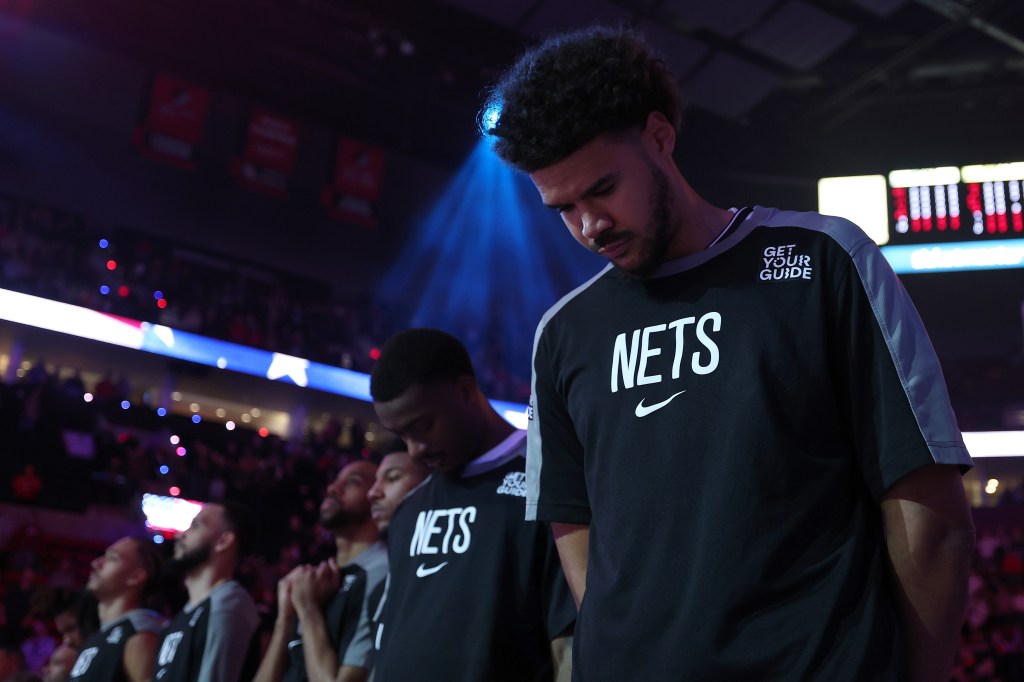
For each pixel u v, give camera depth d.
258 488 13.05
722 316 1.08
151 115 13.44
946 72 14.12
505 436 2.04
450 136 15.78
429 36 13.27
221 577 3.29
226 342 14.67
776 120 14.92
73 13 13.56
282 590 2.66
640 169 1.08
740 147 15.07
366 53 14.05
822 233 1.08
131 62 14.27
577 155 1.05
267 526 12.87
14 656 4.87
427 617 1.86
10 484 11.41
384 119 15.42
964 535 0.98
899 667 0.94
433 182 16.80
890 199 13.71
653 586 1.02
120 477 11.93
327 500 2.86
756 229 1.13
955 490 0.99
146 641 3.38
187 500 12.27
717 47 12.19
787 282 1.07
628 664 1.01
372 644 2.40
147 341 14.05
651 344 1.13
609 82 1.06
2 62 13.81
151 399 14.45
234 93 14.32
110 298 14.00
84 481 11.68
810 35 11.95
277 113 14.66
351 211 15.05
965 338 15.43
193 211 15.65
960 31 13.05
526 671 1.78
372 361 16.22
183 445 13.89
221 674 2.93
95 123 14.73
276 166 14.55
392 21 13.10
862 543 1.00
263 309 15.52
